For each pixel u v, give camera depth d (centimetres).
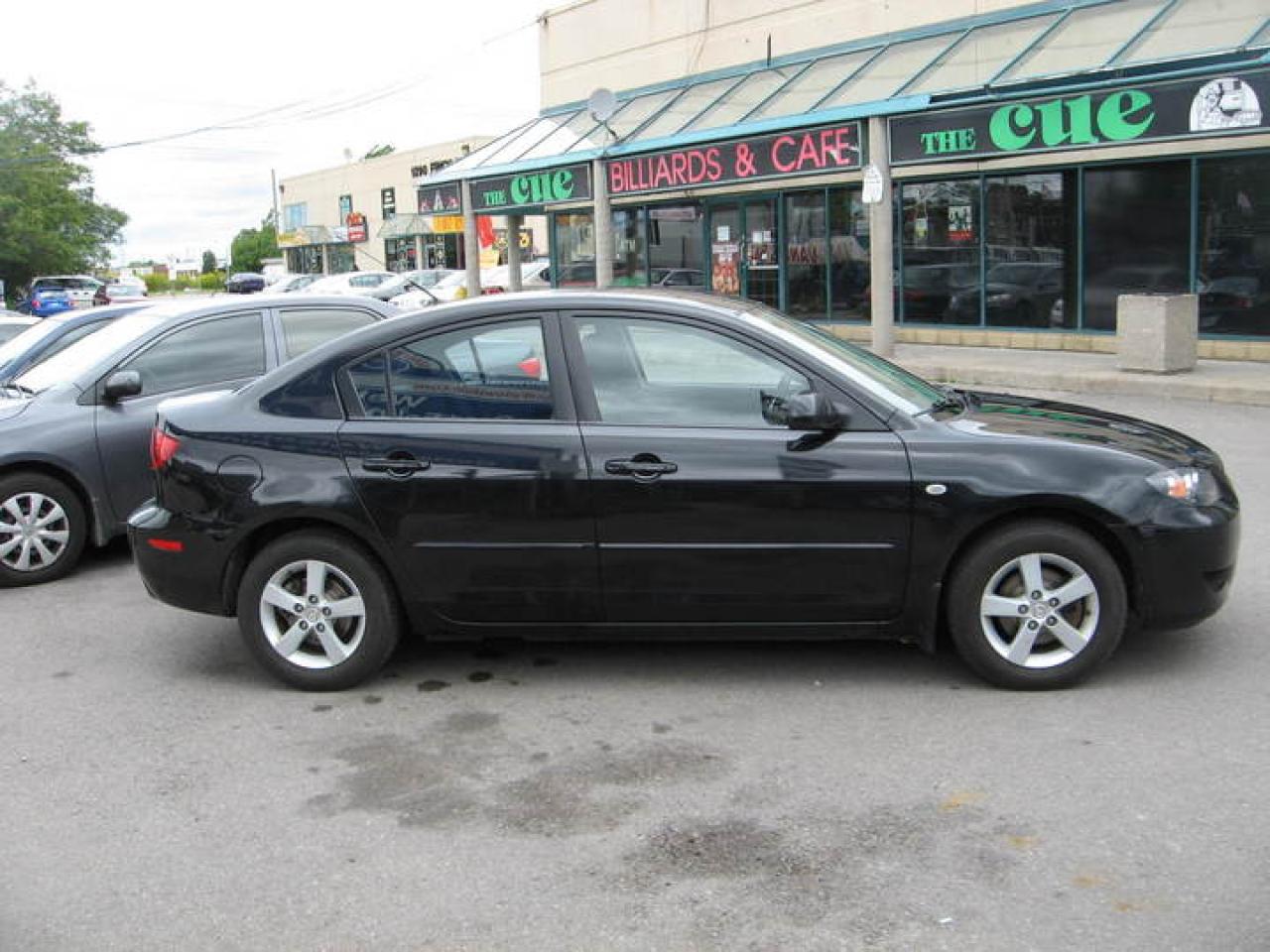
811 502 471
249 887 354
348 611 507
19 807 412
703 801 400
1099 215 1565
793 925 323
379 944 322
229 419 510
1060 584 475
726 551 478
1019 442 475
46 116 6228
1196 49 1320
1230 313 1451
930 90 1574
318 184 6756
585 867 359
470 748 452
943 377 1462
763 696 492
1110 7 1506
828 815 386
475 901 342
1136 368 1330
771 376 488
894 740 442
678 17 2230
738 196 2070
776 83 1927
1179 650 524
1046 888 337
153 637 605
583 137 2145
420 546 493
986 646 479
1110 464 468
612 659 544
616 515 480
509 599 495
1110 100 1307
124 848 380
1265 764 410
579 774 425
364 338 511
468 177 2278
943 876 346
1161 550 465
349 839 382
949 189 1744
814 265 1969
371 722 480
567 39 2500
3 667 562
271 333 788
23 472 707
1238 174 1421
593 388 493
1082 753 424
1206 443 998
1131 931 314
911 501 468
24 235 5991
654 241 2245
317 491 493
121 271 11031
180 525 511
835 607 481
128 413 732
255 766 441
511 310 503
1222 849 354
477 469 487
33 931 334
